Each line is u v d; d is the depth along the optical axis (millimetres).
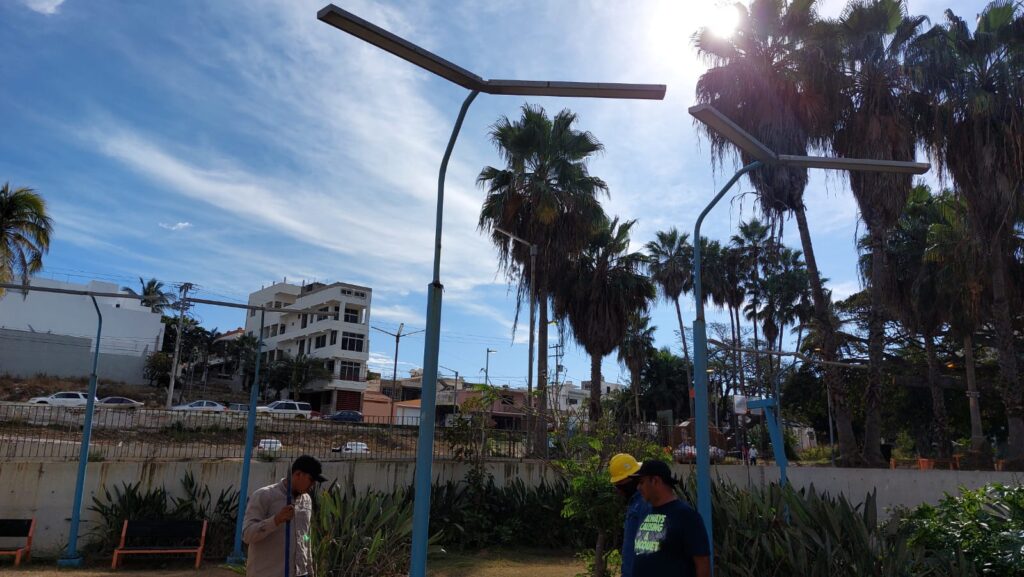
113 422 16953
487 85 5688
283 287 70125
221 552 12508
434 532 14289
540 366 22375
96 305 12133
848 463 21891
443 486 15406
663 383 52719
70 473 12320
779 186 21500
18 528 11477
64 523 12141
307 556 4879
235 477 13562
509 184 22969
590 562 9930
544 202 21672
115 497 12562
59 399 34344
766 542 7949
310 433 16453
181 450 14797
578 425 10758
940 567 7062
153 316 59031
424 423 5637
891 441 50500
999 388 22344
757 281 44281
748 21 21531
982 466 23438
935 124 20734
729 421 43875
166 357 55594
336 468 14406
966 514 7770
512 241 22797
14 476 11883
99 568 11242
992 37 20625
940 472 17953
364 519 10969
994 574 7090
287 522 4574
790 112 20922
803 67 20594
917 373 36875
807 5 20969
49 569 10945
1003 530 7328
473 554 13938
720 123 7152
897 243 30391
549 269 22844
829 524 7926
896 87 21141
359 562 10039
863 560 7270
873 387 22000
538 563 13180
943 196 26109
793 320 43469
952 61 20375
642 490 4227
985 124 20453
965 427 38906
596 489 8969
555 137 23016
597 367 25547
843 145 21547
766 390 40812
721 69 21656
